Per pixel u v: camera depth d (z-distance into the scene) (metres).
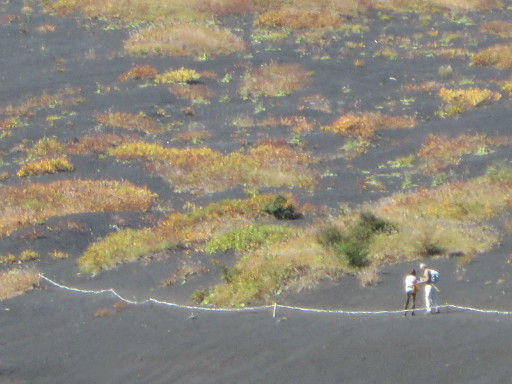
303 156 70.69
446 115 78.31
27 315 44.53
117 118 78.94
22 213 60.19
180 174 67.38
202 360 36.72
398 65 92.19
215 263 48.19
